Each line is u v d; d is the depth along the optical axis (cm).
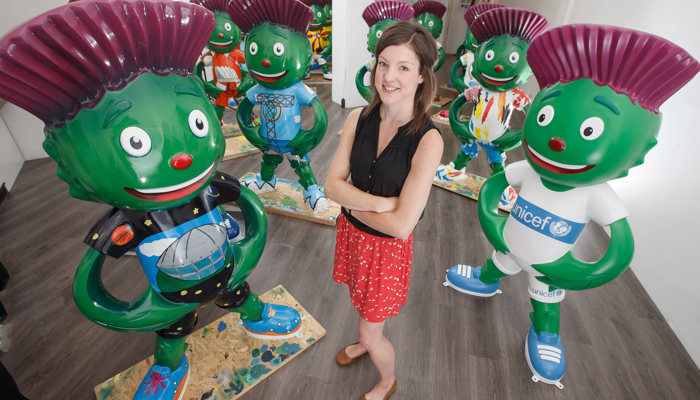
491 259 200
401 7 335
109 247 105
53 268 227
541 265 153
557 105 124
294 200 291
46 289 211
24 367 169
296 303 200
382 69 99
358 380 168
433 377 171
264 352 174
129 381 159
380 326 131
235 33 338
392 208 108
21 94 79
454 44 910
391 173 107
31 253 239
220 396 156
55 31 74
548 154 130
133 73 89
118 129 87
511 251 163
